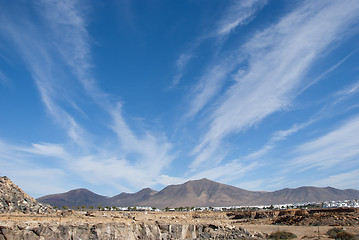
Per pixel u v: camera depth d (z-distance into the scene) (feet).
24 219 212.43
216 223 303.48
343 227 343.26
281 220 497.46
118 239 224.94
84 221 230.07
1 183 292.20
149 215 301.63
